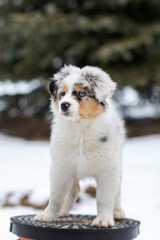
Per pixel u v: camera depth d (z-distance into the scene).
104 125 3.76
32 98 14.52
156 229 4.86
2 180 7.36
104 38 13.18
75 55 13.76
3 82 14.60
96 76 3.82
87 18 12.59
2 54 15.17
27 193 6.40
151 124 13.98
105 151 3.70
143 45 13.47
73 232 3.22
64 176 3.84
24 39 13.44
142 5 13.92
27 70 14.52
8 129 14.03
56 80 4.13
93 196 6.31
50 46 13.46
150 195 6.52
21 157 10.00
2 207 6.19
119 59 13.60
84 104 3.72
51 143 3.90
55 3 14.54
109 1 12.98
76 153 3.78
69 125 3.74
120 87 13.08
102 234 3.24
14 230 3.55
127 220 4.11
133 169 8.34
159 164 8.76
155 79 12.74
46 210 3.83
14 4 14.86
